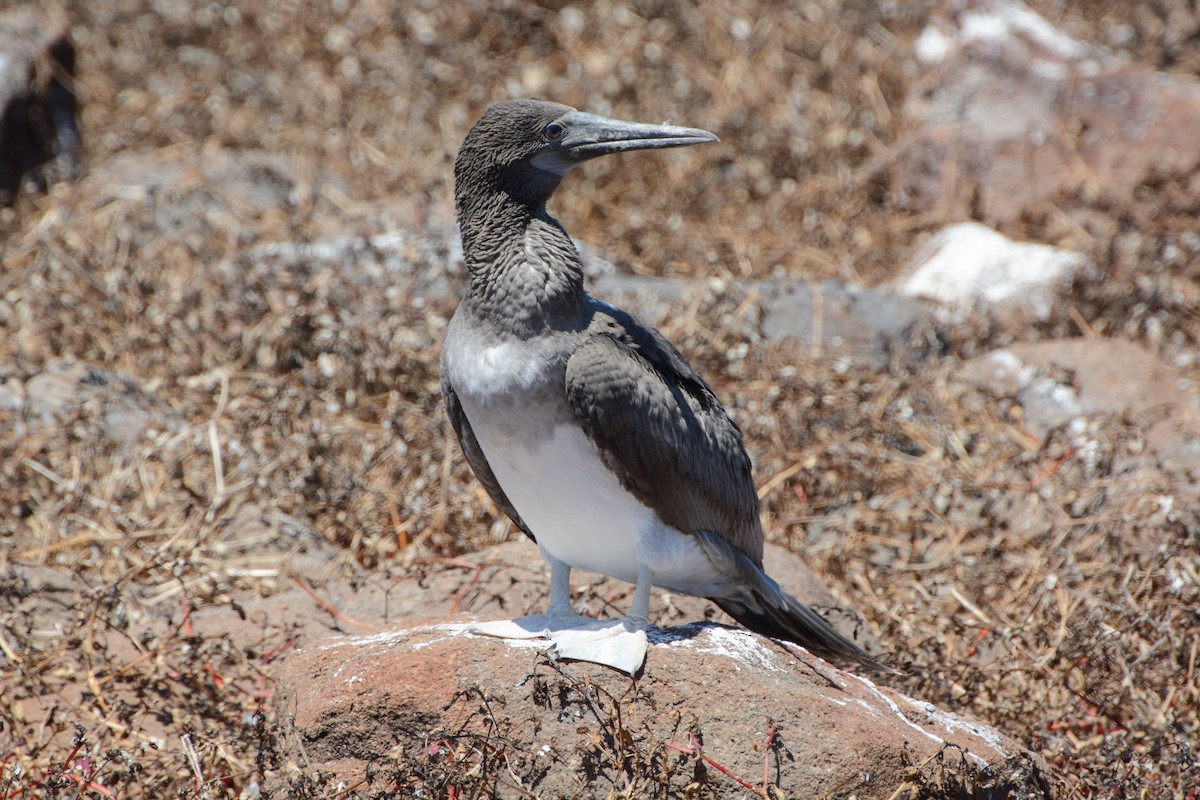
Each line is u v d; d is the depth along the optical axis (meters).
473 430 8.05
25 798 8.07
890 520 11.97
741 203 19.16
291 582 10.76
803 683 7.48
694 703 7.19
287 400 12.71
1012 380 14.19
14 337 14.35
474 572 10.41
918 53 21.70
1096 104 19.41
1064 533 11.08
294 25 22.92
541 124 7.95
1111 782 7.89
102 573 10.88
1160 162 18.80
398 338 13.84
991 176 19.48
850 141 20.44
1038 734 8.77
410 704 7.16
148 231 16.86
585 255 16.38
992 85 20.09
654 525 7.88
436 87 21.77
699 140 8.00
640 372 7.67
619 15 23.28
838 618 10.07
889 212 19.72
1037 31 20.58
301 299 14.35
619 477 7.65
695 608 9.92
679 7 23.39
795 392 13.15
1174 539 10.30
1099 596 10.19
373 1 23.41
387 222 16.77
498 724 7.05
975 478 12.53
